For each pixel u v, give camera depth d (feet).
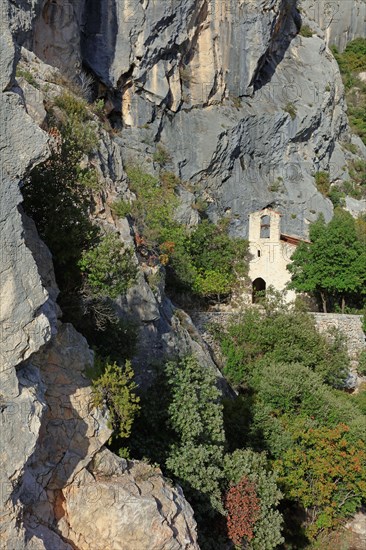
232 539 50.98
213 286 116.47
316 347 92.17
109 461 38.58
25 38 90.63
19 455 29.58
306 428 73.36
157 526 35.96
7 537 28.89
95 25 121.90
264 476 56.24
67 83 87.61
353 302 125.39
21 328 30.17
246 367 91.04
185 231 118.62
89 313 51.37
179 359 58.59
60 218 45.52
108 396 40.24
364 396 91.56
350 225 121.49
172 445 49.37
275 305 101.09
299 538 68.90
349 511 71.51
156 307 71.00
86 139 74.59
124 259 49.88
